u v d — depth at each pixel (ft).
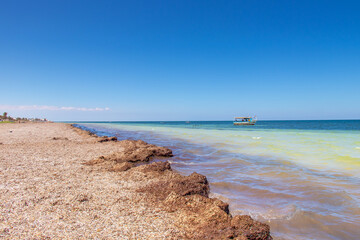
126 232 17.94
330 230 20.49
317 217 22.88
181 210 22.33
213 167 46.14
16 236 16.63
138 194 27.07
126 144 73.97
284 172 41.09
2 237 16.34
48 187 28.58
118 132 177.27
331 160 50.96
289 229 20.66
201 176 32.35
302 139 98.99
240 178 37.35
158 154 58.54
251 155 60.29
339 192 29.89
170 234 17.83
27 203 23.12
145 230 18.39
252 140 98.07
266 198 28.19
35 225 18.53
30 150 59.72
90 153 57.82
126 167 40.75
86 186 29.73
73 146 71.05
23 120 347.15
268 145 79.56
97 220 19.97
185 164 49.26
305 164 47.80
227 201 27.14
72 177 34.01
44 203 23.30
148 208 23.03
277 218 22.63
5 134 109.40
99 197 25.76
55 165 42.06
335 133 137.49
